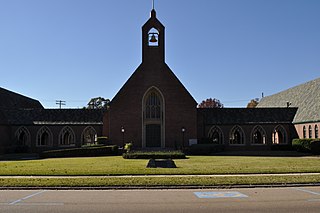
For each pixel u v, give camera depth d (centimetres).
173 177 1925
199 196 1441
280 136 5406
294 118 5234
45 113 5253
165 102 4931
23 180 1838
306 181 1783
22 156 4269
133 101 4922
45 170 2278
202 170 2253
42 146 5056
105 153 4303
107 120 5047
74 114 5266
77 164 2866
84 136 5141
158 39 5053
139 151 4212
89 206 1238
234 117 5275
